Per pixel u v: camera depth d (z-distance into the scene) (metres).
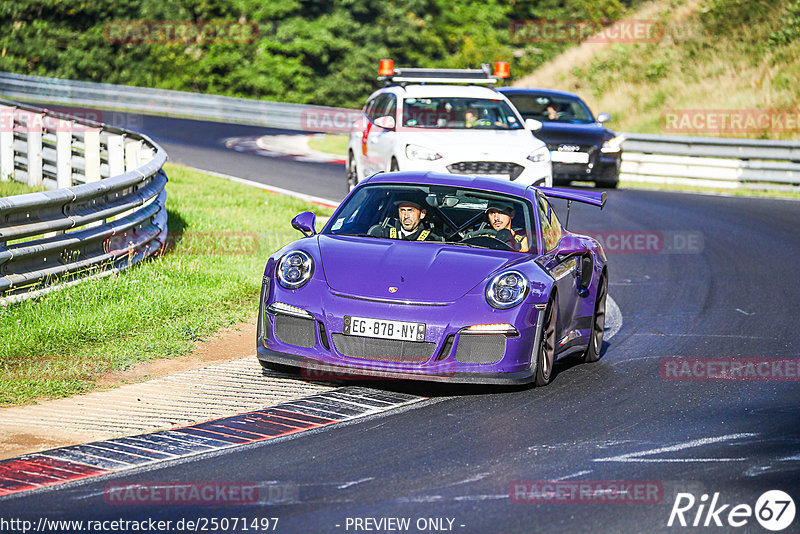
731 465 19.95
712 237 55.59
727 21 131.50
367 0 169.12
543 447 20.89
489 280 25.28
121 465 19.25
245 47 165.00
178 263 37.88
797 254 51.06
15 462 19.31
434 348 24.23
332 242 27.02
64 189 32.28
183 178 66.94
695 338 33.28
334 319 24.48
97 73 162.12
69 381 24.97
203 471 18.95
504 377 24.67
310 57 166.75
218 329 31.59
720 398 25.48
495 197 29.03
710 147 80.81
